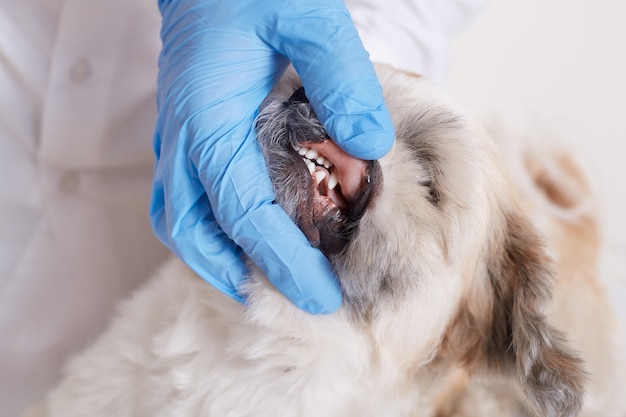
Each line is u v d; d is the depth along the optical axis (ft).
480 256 1.18
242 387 1.12
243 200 1.07
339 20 1.09
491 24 2.06
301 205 1.08
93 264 1.47
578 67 2.02
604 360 1.54
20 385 1.42
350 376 1.14
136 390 1.18
